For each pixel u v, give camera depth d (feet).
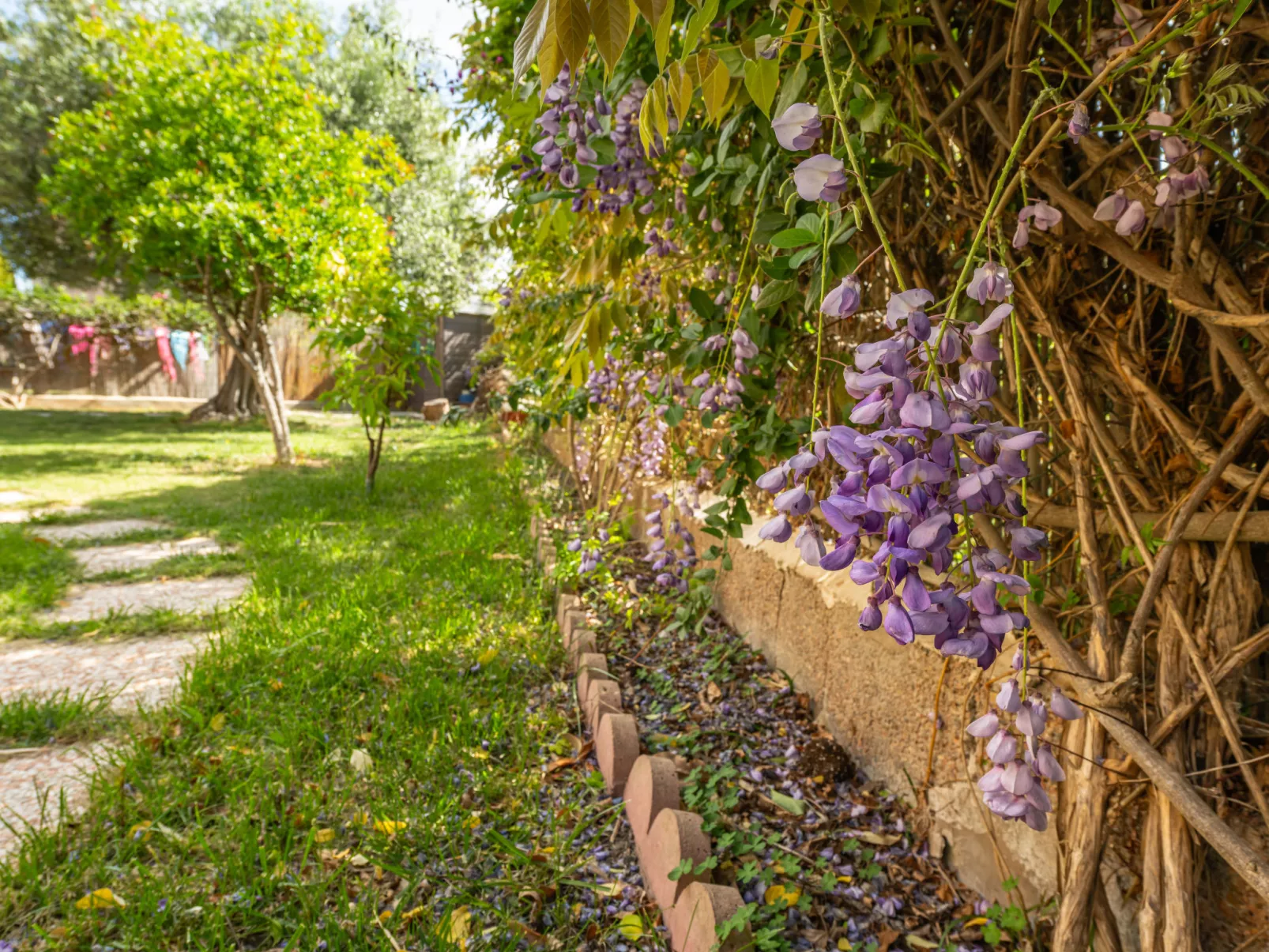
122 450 35.01
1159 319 4.74
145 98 27.91
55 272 60.80
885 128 4.67
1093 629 4.25
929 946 5.02
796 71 3.72
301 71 30.81
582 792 6.84
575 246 10.26
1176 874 3.76
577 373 6.36
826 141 4.08
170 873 5.81
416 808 6.43
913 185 5.86
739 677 8.89
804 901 5.24
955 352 2.47
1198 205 4.15
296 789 6.84
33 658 10.38
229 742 7.61
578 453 18.25
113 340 66.64
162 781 6.94
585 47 2.36
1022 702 3.08
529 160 6.97
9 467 28.94
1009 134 4.16
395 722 7.75
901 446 2.34
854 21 3.86
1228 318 3.56
